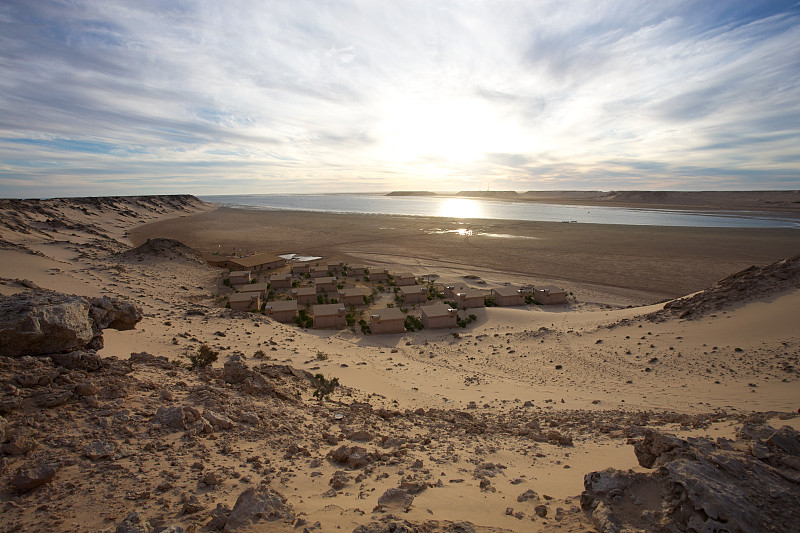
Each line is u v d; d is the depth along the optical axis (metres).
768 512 7.16
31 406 12.74
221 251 120.94
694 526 6.90
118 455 10.99
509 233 158.12
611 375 30.25
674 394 25.03
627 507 7.94
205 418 13.99
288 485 10.50
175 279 76.31
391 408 23.30
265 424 15.09
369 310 62.12
